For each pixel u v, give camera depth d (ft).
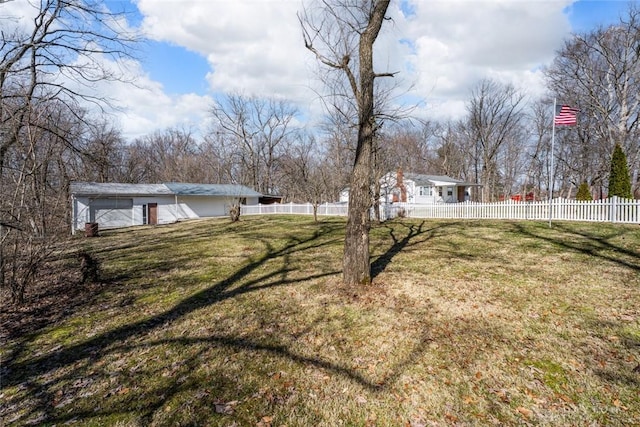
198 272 23.81
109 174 96.12
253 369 10.43
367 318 14.10
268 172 131.44
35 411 8.63
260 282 20.44
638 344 11.18
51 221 18.63
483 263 22.66
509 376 9.73
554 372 9.86
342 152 76.23
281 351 11.53
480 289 17.33
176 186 90.33
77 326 14.24
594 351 10.89
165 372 10.37
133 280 21.85
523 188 126.00
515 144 117.60
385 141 50.19
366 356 11.09
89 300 17.75
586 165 83.71
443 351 11.23
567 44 74.13
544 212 43.21
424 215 57.98
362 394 9.10
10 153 18.63
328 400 8.87
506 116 96.84
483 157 109.40
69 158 27.63
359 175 17.93
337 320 14.03
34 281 21.07
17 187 16.60
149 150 135.85
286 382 9.71
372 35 17.31
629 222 35.40
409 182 95.35
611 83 70.74
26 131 18.52
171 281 21.44
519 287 17.40
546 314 13.93
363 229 18.19
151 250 34.55
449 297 16.30
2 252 17.66
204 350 11.73
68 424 8.10
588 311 14.03
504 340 11.85
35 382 9.98
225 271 23.80
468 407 8.48
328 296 17.01
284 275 21.80
